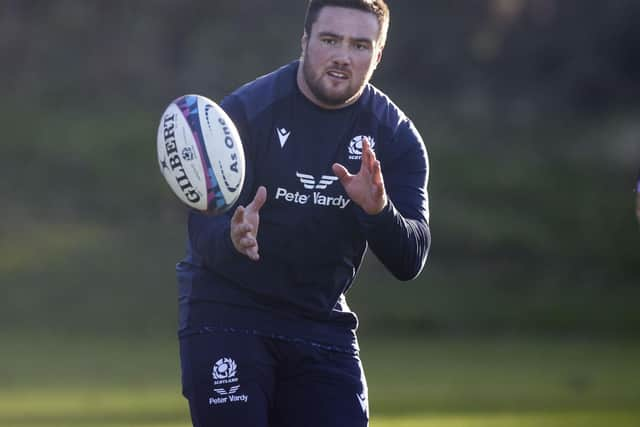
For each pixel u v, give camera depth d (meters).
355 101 19.33
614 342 114.44
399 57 181.75
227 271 19.33
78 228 137.50
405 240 18.67
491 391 64.81
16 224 136.88
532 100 188.25
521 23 185.50
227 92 170.88
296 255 19.30
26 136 156.50
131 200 146.25
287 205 19.16
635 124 185.38
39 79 173.25
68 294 118.88
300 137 19.12
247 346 19.34
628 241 151.38
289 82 19.25
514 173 166.38
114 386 66.69
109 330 111.31
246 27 177.62
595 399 59.00
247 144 19.12
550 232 152.25
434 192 159.12
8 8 175.62
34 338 104.88
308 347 19.61
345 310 20.19
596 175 169.50
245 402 19.17
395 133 19.59
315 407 19.75
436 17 180.25
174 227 140.88
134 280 123.31
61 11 175.50
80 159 152.62
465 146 173.00
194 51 175.50
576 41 188.50
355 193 18.00
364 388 20.11
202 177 17.97
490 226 150.38
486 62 185.38
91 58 175.38
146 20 177.25
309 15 18.66
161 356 92.12
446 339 115.12
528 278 139.12
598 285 138.88
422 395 61.03
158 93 173.38
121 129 161.50
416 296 129.00
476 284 135.12
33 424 43.38
